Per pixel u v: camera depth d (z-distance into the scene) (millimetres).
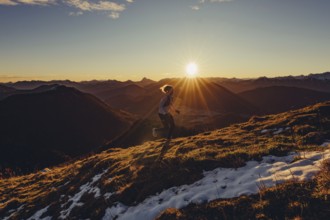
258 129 18844
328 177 8820
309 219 7371
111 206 12367
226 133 20000
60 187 19047
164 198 11383
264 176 10492
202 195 10305
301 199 8297
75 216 13312
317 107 20359
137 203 11883
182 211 9688
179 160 13969
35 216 15586
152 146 21156
